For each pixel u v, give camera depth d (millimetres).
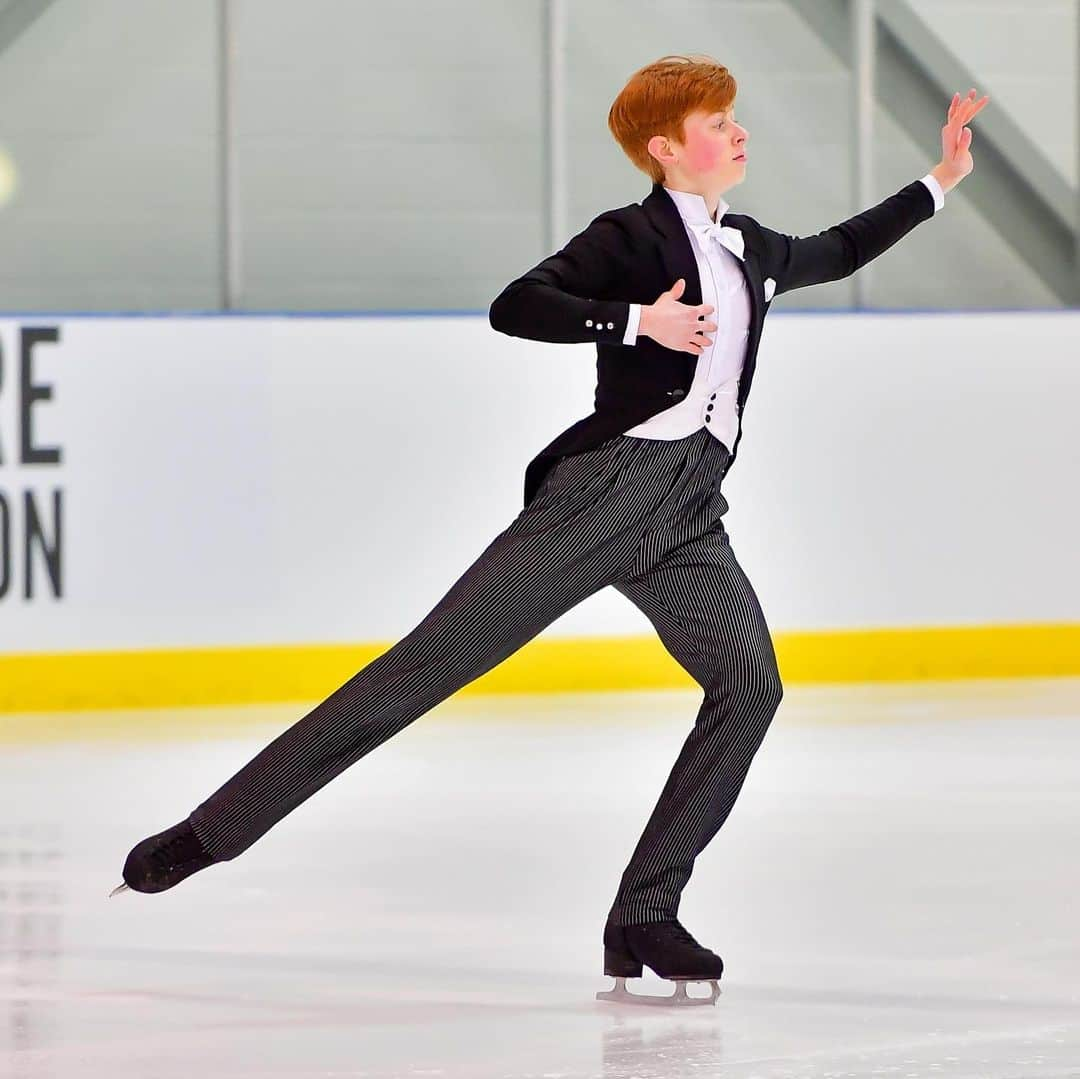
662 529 6727
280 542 15438
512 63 16859
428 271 16844
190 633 15258
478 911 8500
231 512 15328
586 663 15969
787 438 16359
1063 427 16891
